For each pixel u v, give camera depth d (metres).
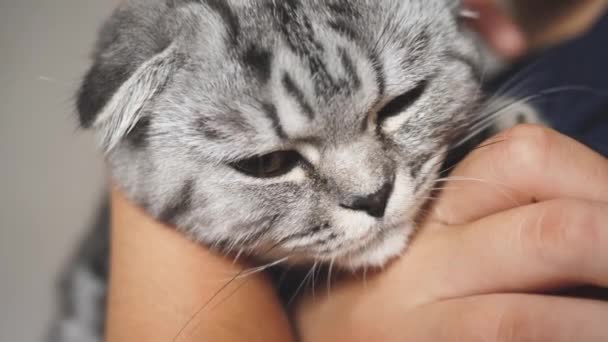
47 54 0.41
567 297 0.20
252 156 0.24
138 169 0.26
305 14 0.24
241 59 0.24
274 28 0.24
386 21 0.25
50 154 0.42
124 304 0.24
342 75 0.24
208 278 0.25
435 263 0.23
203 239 0.26
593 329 0.19
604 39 0.33
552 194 0.22
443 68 0.26
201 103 0.24
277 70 0.23
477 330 0.20
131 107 0.24
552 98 0.31
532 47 0.33
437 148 0.26
